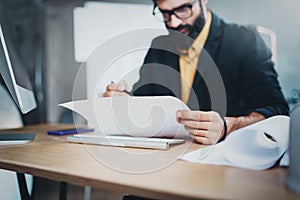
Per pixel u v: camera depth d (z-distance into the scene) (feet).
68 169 1.56
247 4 3.36
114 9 4.20
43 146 2.31
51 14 4.85
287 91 3.22
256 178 1.38
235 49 3.42
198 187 1.24
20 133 3.19
